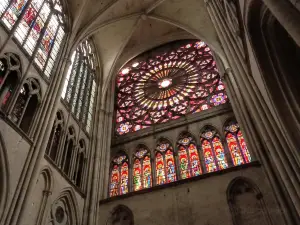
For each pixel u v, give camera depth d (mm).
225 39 16703
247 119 17984
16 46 14969
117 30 27344
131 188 19141
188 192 16719
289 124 9977
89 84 24609
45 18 19219
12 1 15641
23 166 13062
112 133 23562
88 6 23297
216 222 15000
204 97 23031
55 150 16797
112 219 17438
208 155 18938
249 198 15383
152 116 23641
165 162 19781
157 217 16359
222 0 17484
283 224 13648
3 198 11500
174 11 26797
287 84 10453
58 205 15375
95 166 19781
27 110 15164
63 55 19719
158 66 27906
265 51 11117
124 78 28312
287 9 7258
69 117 19109
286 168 11086
